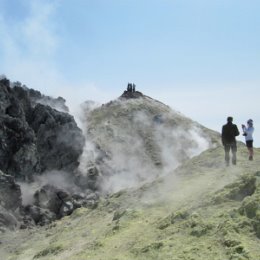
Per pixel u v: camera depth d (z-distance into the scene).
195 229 20.19
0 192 64.56
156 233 22.56
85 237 30.36
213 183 28.98
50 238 36.78
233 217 19.78
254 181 22.92
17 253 35.34
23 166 78.44
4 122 78.31
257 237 17.69
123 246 22.84
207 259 16.78
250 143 31.64
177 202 28.72
